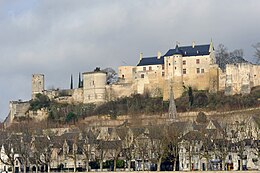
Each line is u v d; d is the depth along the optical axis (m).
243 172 198.12
